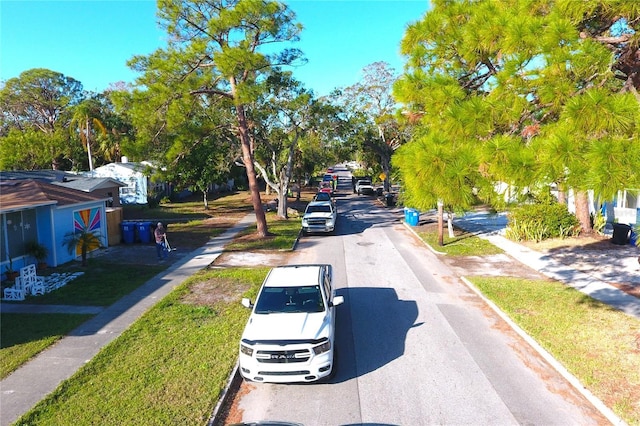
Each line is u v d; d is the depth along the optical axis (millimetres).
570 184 4961
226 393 7344
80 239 16188
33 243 15188
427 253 18594
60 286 13438
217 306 11672
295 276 9383
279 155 33844
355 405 7000
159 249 17672
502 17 6473
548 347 8672
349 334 9891
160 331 9852
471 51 6840
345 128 32438
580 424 6328
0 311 11219
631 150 4695
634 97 5223
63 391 7297
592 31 6867
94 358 8469
